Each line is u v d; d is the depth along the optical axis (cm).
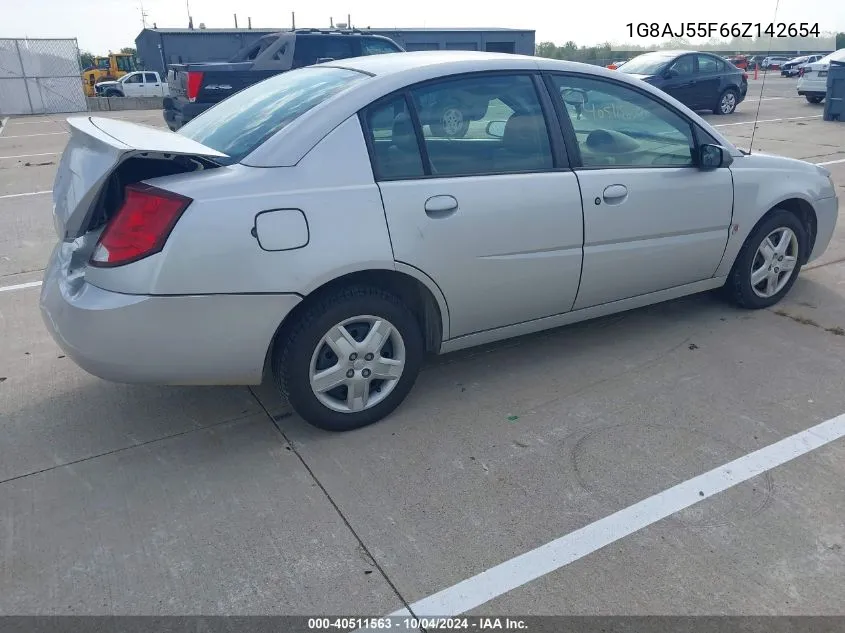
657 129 388
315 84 339
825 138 1212
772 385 365
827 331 430
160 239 266
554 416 340
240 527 265
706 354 402
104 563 248
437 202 313
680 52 1587
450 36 2745
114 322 268
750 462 300
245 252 275
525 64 351
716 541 254
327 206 289
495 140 337
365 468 301
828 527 260
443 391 366
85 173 272
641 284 398
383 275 313
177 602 231
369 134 304
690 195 396
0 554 252
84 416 345
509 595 232
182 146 280
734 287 454
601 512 271
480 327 351
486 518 268
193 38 2934
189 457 310
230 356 288
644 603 228
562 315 379
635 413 341
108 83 2955
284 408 351
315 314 300
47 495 285
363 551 252
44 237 671
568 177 351
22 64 2070
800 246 467
